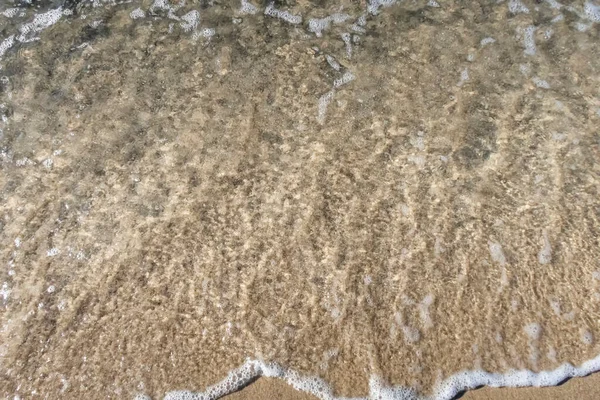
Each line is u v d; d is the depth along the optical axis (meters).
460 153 2.99
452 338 2.52
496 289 2.61
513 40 3.31
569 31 3.32
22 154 3.09
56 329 2.62
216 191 2.93
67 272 2.76
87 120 3.17
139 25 3.46
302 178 2.95
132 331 2.59
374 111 3.15
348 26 3.43
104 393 2.48
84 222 2.89
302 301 2.63
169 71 3.31
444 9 3.43
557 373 2.44
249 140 3.07
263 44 3.39
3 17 3.49
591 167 2.92
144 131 3.13
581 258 2.67
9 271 2.78
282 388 2.46
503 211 2.81
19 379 2.52
